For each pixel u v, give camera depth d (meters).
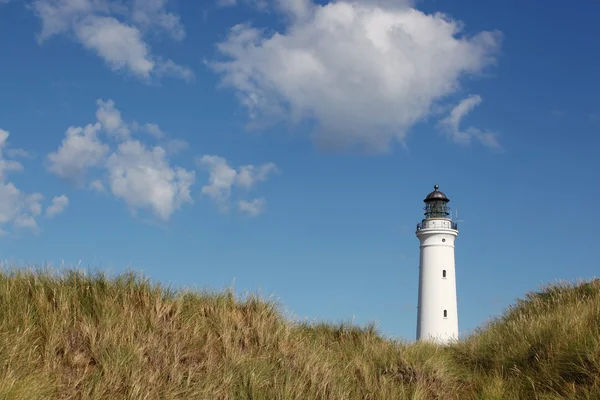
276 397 9.38
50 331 9.06
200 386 9.12
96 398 8.04
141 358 9.15
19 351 8.38
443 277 41.41
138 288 11.29
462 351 14.10
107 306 10.17
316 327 14.18
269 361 10.64
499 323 15.68
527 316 15.09
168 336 10.20
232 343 10.74
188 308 11.42
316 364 11.01
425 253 42.31
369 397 10.70
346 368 11.60
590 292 15.82
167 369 9.25
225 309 11.82
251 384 9.52
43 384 7.85
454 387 11.77
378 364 12.44
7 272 10.55
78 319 9.80
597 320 12.00
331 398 10.01
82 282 10.80
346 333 14.09
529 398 10.45
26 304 9.49
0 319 9.00
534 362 11.62
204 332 10.84
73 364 8.71
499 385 11.15
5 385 7.30
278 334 11.77
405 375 11.94
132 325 9.88
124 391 8.45
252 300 12.65
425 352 13.27
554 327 12.42
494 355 12.95
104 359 8.81
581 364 10.50
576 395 9.73
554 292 16.55
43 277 10.67
